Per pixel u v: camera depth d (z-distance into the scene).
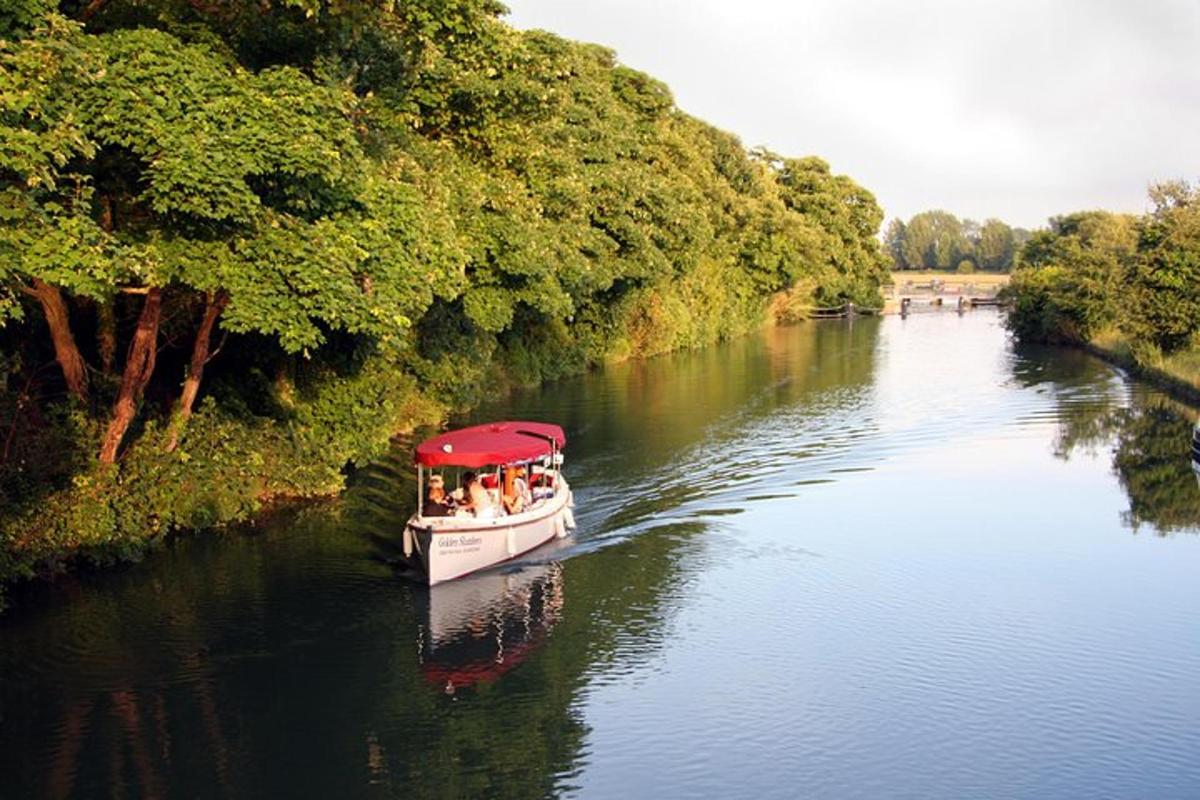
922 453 33.00
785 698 16.20
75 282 15.45
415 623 19.05
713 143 79.88
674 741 14.97
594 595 20.48
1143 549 23.27
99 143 16.73
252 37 20.48
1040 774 14.02
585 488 27.98
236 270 18.20
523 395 44.84
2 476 19.80
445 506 22.03
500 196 30.73
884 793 13.62
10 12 15.21
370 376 30.45
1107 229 86.56
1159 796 13.48
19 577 20.11
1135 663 17.34
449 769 14.23
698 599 20.31
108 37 16.80
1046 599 20.23
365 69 23.38
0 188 15.10
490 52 24.48
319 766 14.24
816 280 97.69
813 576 21.53
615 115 53.69
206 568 21.36
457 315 36.62
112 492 21.64
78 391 22.00
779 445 33.78
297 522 24.34
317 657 17.58
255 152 16.73
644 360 60.88
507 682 16.78
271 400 27.77
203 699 16.09
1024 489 28.56
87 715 15.54
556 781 13.88
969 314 108.44
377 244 20.27
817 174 107.06
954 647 18.03
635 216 49.84
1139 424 38.06
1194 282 48.69
